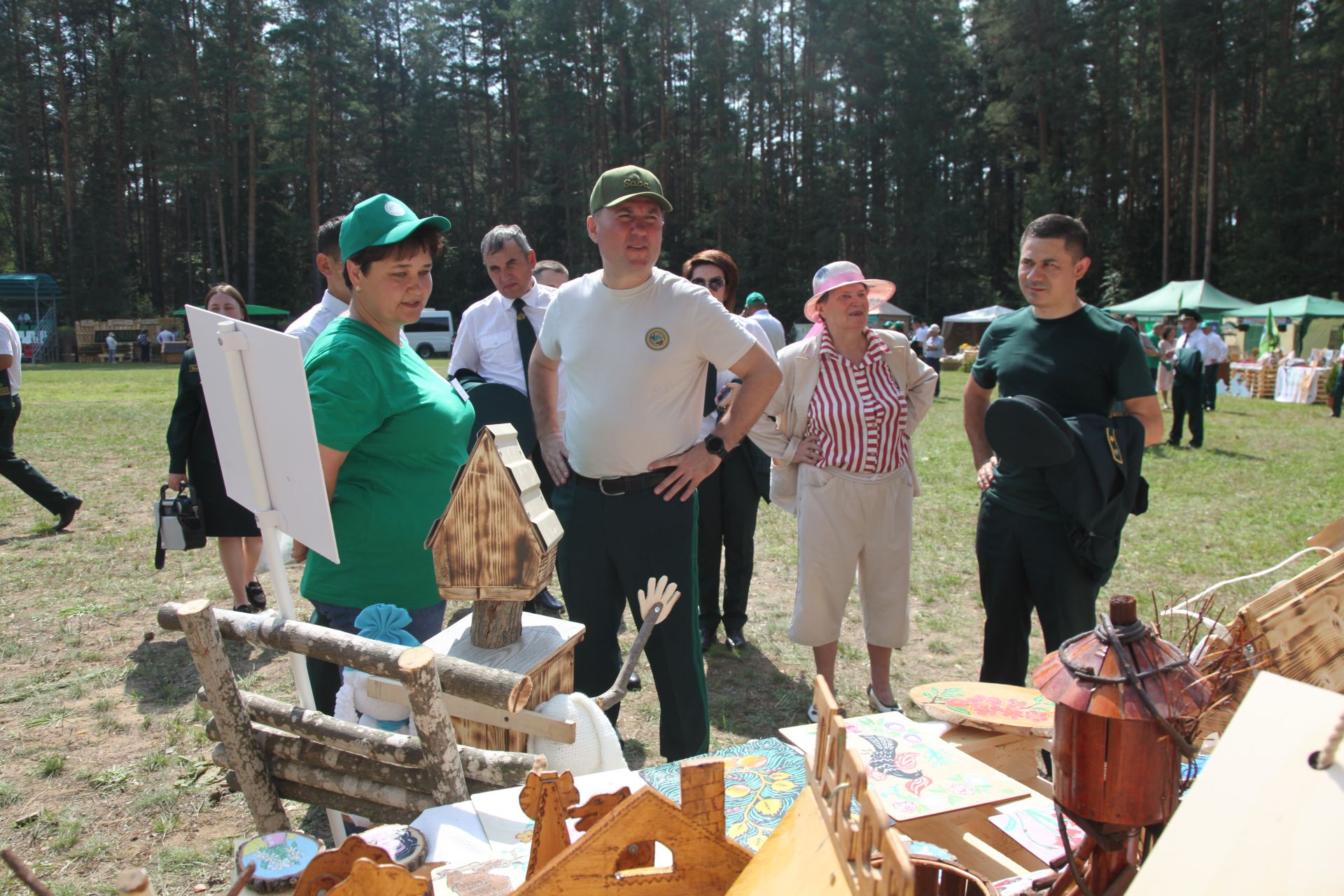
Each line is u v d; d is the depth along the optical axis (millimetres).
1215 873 746
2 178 52281
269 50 51375
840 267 3473
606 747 1978
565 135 50625
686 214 54281
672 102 53031
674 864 1120
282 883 1257
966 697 2094
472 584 1930
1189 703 1057
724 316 2625
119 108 52875
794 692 4062
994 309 35875
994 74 56125
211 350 1810
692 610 2742
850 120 54594
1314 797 722
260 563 5918
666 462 2629
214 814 2900
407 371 2367
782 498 3779
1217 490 9023
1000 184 57781
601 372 2641
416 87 62156
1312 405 18781
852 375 3482
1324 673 1373
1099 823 1101
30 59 52719
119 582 5473
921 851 1512
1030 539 2898
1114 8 45844
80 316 48500
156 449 11062
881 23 52469
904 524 3566
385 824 1624
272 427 1775
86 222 49594
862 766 799
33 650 4320
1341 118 42531
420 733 1558
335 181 53844
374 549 2309
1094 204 47469
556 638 2072
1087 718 1079
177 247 55312
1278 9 44094
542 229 54406
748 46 52562
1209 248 41250
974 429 3271
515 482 1894
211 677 1646
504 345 4516
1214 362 17000
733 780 1670
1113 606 1122
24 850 2682
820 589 3537
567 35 53062
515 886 1295
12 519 7156
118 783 3072
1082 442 2670
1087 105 47875
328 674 2562
